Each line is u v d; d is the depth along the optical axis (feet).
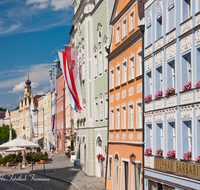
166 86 56.54
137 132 71.00
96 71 114.01
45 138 335.47
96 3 113.60
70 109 205.26
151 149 63.00
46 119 329.72
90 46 117.29
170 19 55.72
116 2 87.51
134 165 72.33
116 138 86.07
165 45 56.65
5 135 395.14
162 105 57.98
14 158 155.22
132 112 76.18
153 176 60.75
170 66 55.98
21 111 466.29
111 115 91.66
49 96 313.53
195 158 45.78
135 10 73.87
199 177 44.39
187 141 49.67
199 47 45.32
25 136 438.40
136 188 71.00
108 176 90.38
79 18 128.57
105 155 99.55
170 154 53.42
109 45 93.61
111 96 91.20
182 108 49.83
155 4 62.69
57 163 153.38
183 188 48.34
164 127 56.70
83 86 126.72
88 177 107.76
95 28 113.60
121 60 83.05
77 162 130.93
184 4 50.88
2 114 607.37
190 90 47.67
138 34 70.69
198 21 46.01
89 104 115.75
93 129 114.52
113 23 90.99
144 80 67.36
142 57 68.03
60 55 120.26
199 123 45.29
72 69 119.55
